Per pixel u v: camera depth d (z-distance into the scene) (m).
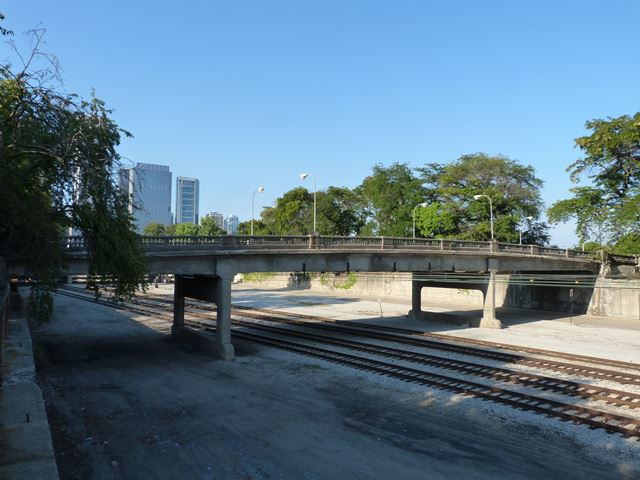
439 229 65.50
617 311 42.75
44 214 16.56
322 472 10.30
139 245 20.48
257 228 96.25
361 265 31.20
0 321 11.23
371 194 74.19
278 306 51.56
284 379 19.05
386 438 12.41
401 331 32.22
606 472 10.47
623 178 46.00
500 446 11.90
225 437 12.46
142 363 22.62
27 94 14.68
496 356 22.98
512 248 39.91
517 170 65.31
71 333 32.03
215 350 24.23
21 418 9.21
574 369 20.19
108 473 10.19
